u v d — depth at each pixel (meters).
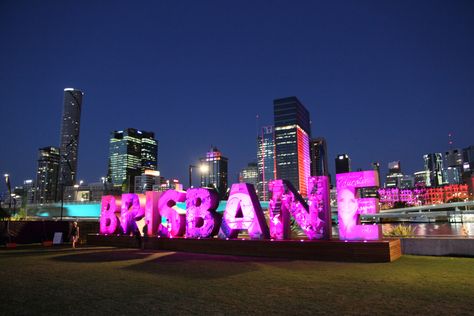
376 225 22.09
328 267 18.94
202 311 10.64
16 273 17.78
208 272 17.59
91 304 11.57
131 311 10.73
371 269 18.00
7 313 10.66
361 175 22.75
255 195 26.53
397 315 10.13
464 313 10.26
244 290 13.38
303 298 12.09
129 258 23.83
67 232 47.16
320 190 23.59
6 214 50.53
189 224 29.11
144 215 33.25
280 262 21.14
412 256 22.98
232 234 26.66
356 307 10.93
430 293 12.66
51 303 11.73
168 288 13.84
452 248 22.73
